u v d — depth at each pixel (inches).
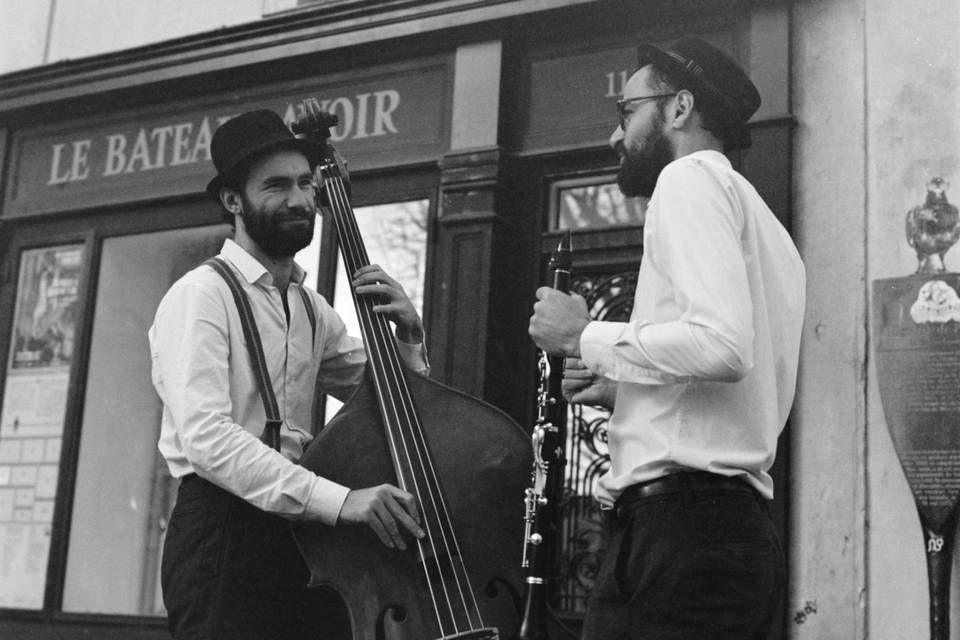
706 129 94.7
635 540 83.5
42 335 240.7
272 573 110.1
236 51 217.8
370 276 119.0
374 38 205.0
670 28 189.0
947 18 169.2
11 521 236.7
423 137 204.7
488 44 199.2
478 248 193.3
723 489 82.7
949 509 156.6
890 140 169.6
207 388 108.9
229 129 119.3
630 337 83.3
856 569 162.9
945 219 164.7
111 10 238.5
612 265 191.0
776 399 87.6
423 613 102.4
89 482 230.4
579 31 196.2
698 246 82.0
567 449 187.2
